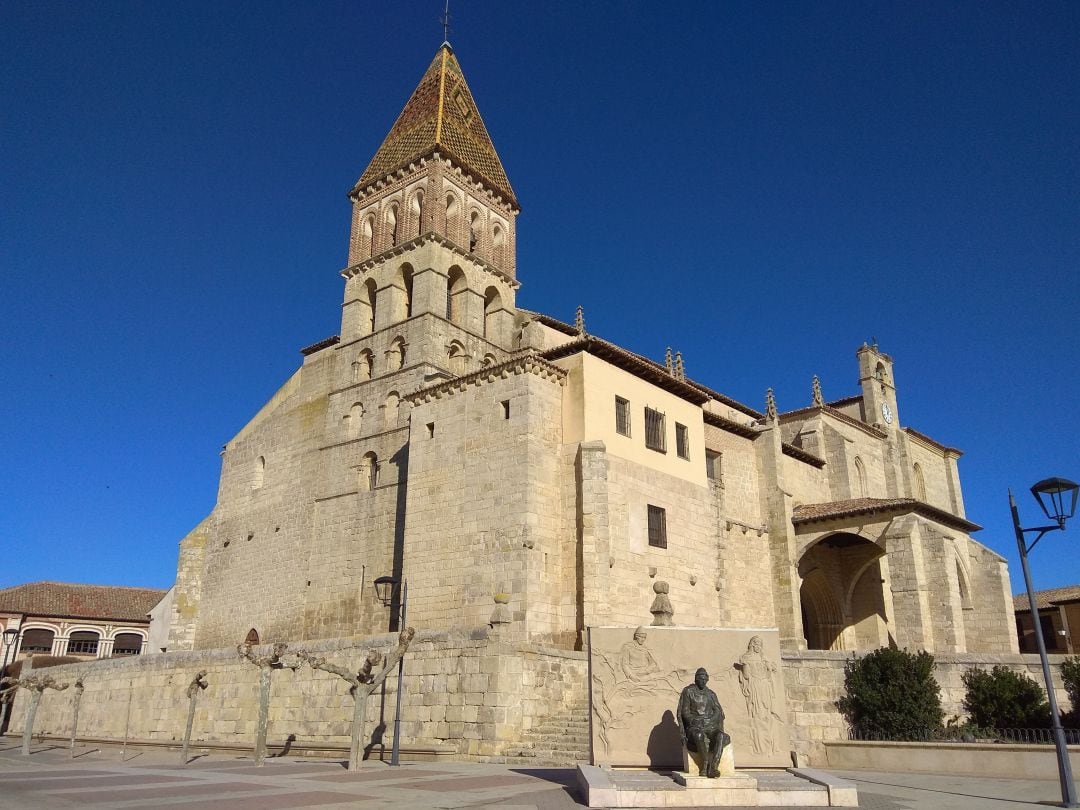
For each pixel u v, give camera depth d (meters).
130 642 81.31
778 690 18.53
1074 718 26.14
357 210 57.22
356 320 53.44
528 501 35.28
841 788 15.77
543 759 24.55
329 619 45.75
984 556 46.19
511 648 27.03
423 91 59.69
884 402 65.19
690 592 39.75
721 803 15.45
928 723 25.88
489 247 55.31
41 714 52.75
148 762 30.20
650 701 18.38
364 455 48.06
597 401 38.16
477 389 39.03
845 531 45.78
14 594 79.81
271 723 33.31
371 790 17.83
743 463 49.09
